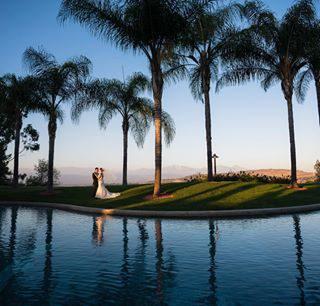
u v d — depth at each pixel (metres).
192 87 24.39
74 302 4.58
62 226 11.44
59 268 6.25
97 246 8.17
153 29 17.95
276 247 7.74
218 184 21.20
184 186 21.25
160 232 10.00
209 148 23.03
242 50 21.69
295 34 21.19
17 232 10.27
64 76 23.14
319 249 7.49
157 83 18.61
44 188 28.00
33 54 23.38
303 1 20.98
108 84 27.58
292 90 21.92
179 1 18.08
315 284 5.13
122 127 28.94
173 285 5.22
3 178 42.38
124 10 18.16
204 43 22.94
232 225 11.09
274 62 22.31
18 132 30.00
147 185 23.48
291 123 21.53
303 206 14.73
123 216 13.91
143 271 6.00
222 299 4.60
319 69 23.28
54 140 23.45
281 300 4.52
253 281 5.33
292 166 21.16
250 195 17.92
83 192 23.08
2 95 28.28
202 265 6.34
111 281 5.46
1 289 5.12
